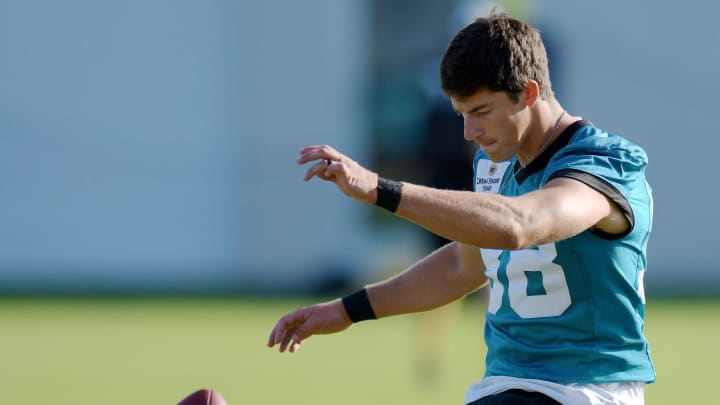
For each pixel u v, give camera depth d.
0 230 48.34
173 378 29.00
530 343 13.88
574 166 13.02
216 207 49.38
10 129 47.91
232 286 49.50
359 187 11.85
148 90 48.47
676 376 29.58
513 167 14.34
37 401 25.75
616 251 13.42
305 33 49.03
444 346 34.72
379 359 32.78
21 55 47.69
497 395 13.75
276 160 49.22
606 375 13.57
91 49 48.09
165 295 46.66
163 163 48.91
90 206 48.66
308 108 49.06
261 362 31.83
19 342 35.12
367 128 48.91
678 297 45.72
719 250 49.62
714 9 48.66
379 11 49.28
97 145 48.44
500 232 11.95
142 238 49.22
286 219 49.34
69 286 48.72
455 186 32.25
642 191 13.58
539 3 48.25
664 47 48.81
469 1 48.75
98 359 32.06
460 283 15.37
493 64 13.06
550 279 13.58
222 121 49.09
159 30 48.44
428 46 49.06
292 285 49.38
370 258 49.00
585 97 48.72
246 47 49.00
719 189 49.31
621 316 13.60
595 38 48.59
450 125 32.06
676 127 49.09
